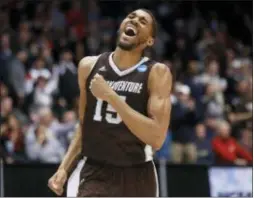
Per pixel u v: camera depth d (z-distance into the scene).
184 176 17.02
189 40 29.86
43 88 22.06
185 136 20.55
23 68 23.42
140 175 8.70
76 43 27.34
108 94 8.34
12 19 28.73
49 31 27.88
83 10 30.89
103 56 8.92
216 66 25.75
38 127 18.55
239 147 19.97
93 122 8.72
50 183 9.06
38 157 18.31
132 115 8.34
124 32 8.71
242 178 17.56
